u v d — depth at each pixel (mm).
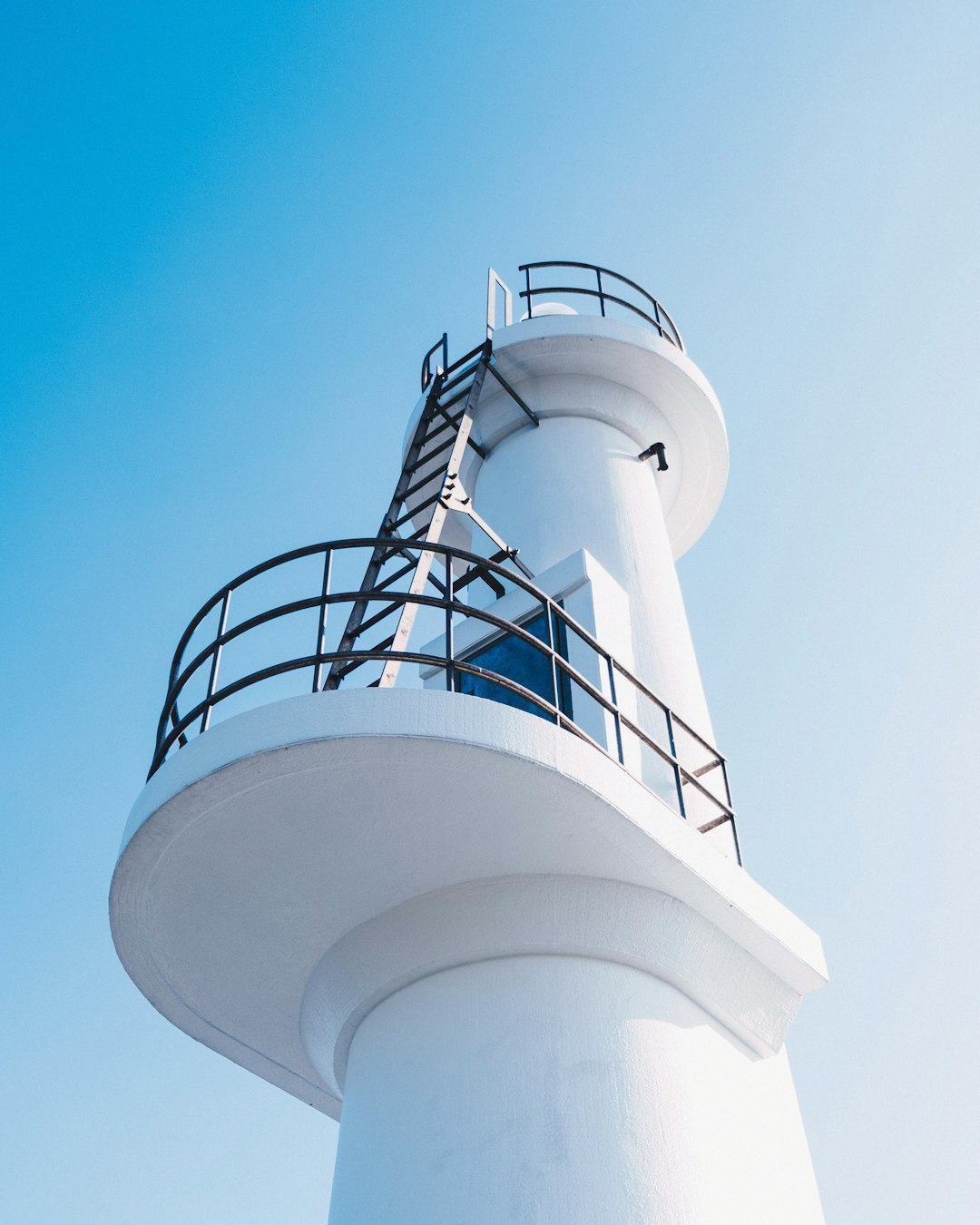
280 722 7008
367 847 7758
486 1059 7613
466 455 13844
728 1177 7590
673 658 10992
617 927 8039
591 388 13758
